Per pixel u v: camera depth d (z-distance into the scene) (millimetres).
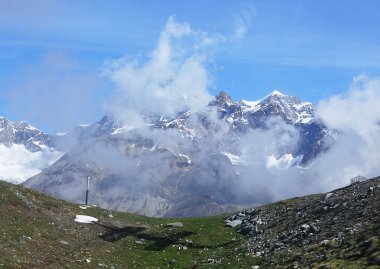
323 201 80812
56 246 66062
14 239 62062
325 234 61312
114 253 70688
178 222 93188
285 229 73812
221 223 92500
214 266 63375
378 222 55094
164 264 67000
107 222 86938
